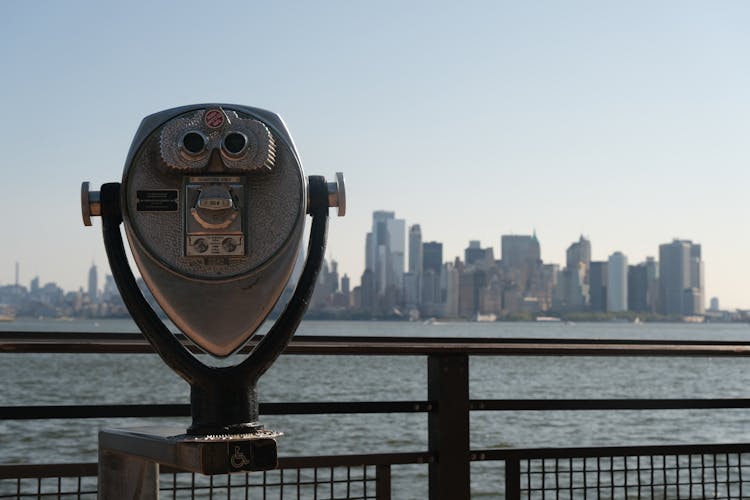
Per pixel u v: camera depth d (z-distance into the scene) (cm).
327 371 5162
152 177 213
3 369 4866
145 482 214
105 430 220
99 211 215
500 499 1095
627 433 2028
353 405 338
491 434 1998
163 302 213
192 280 212
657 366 6500
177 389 3597
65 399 3112
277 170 216
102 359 6347
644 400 382
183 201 212
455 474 346
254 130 213
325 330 19950
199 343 216
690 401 385
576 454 365
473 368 5953
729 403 394
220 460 188
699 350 376
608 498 935
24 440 1684
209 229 211
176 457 193
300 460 327
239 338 216
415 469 1340
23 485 1172
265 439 193
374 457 338
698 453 383
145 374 4553
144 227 212
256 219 214
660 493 970
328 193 223
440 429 346
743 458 1287
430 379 354
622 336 17275
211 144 211
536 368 6016
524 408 361
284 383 4112
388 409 343
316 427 1997
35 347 293
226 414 201
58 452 1555
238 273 213
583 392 3778
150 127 214
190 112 215
